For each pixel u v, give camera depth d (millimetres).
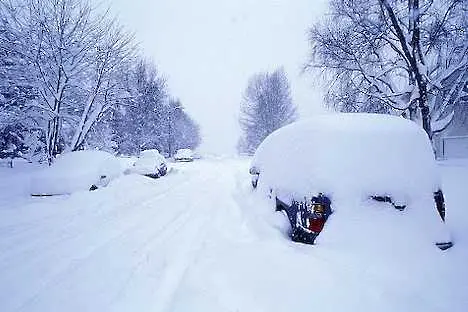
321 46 19719
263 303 3426
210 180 15758
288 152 5668
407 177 4453
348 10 18609
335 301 3393
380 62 18703
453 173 12852
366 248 4156
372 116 5098
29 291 4062
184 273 4359
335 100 19797
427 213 4367
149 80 43594
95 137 24359
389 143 4637
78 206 9148
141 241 5910
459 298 3434
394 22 16531
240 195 10391
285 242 4793
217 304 3492
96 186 11766
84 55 17922
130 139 41406
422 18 17531
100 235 6363
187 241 5809
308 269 3965
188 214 8016
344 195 4414
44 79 17188
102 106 19156
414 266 3961
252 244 4984
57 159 12641
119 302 3754
